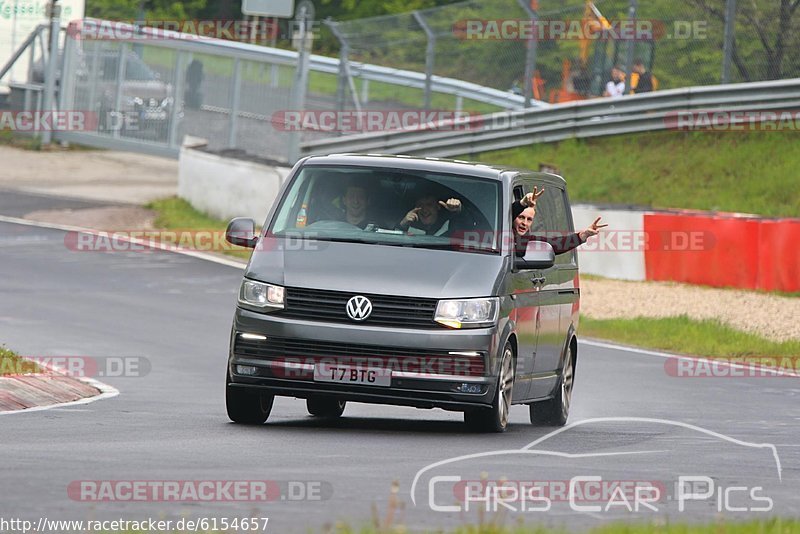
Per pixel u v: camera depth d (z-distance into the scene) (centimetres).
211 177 11244
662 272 8706
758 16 10738
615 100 11175
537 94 11812
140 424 3653
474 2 11738
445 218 3884
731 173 10481
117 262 8781
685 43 11081
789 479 3136
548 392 4288
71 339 5872
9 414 3747
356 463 3033
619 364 6069
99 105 14250
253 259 3769
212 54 13525
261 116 13188
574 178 10969
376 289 3631
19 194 11856
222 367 5378
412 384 3597
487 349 3628
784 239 8169
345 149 11569
